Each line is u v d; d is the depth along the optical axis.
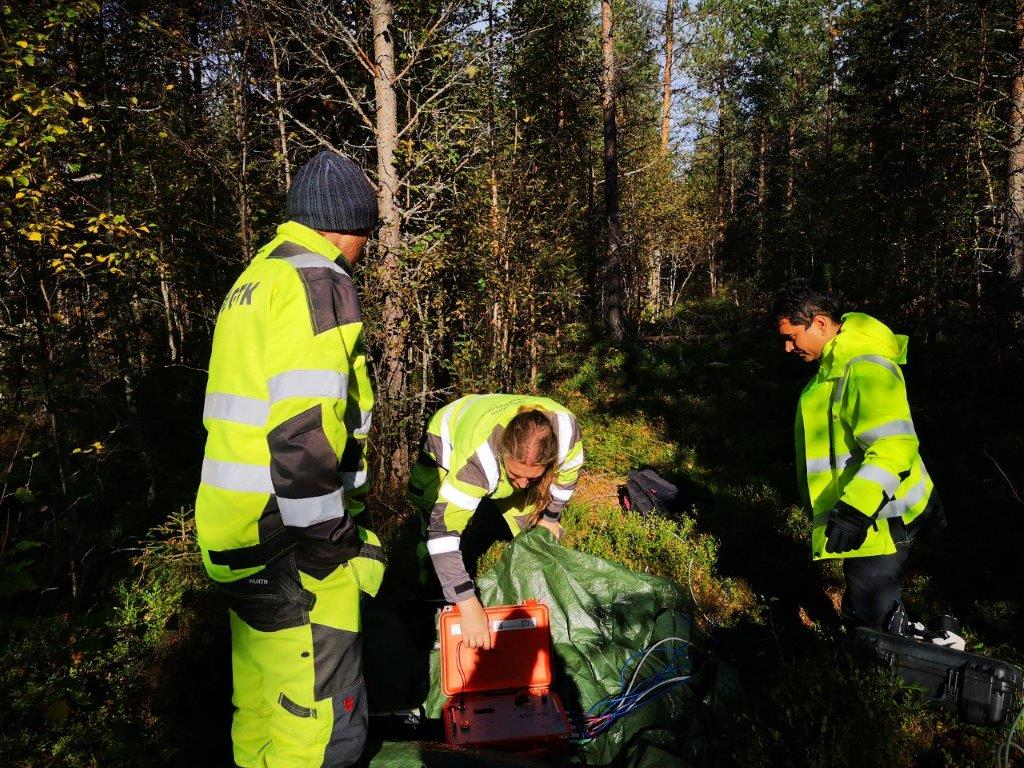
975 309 10.24
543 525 3.72
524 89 9.52
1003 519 5.20
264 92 7.06
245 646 2.06
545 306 10.20
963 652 2.84
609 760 2.87
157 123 6.62
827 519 3.18
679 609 3.71
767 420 8.54
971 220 10.91
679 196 22.73
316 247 1.99
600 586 3.62
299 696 1.97
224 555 1.89
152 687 3.22
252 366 1.83
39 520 4.65
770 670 3.49
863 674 2.92
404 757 2.29
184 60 6.85
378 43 6.32
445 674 2.89
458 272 8.16
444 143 6.90
